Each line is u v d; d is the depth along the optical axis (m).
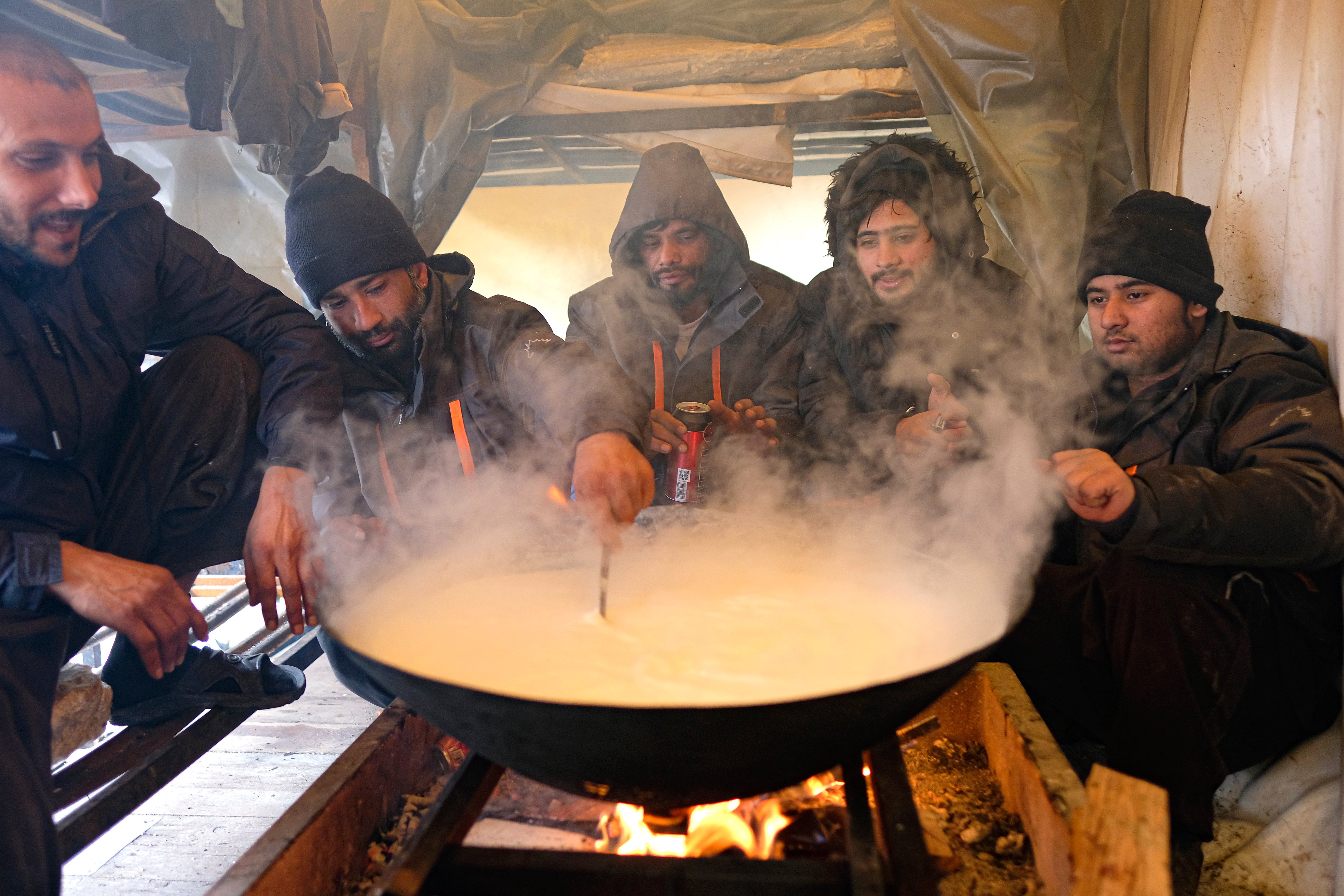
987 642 0.97
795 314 2.64
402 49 3.31
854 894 0.80
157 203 1.81
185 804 1.94
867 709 0.86
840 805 1.24
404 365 2.10
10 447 1.48
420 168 3.45
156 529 1.75
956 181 2.37
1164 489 1.39
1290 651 1.56
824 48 3.30
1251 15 2.34
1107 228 1.90
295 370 1.80
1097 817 0.95
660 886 0.86
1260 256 2.10
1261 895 1.56
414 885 0.83
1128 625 1.49
